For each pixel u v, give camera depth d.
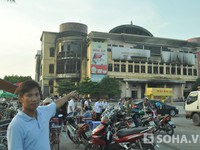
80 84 66.69
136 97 79.69
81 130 9.38
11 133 2.35
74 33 81.94
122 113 10.35
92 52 72.19
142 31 87.69
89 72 72.75
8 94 22.44
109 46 76.44
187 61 84.50
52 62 82.19
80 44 77.62
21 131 2.37
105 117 7.48
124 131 7.17
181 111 31.95
